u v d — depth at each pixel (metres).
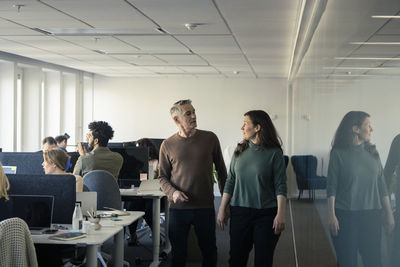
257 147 3.21
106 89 12.05
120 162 5.09
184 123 3.50
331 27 1.83
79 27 5.77
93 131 4.97
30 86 9.54
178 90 11.91
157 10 4.80
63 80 11.12
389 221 0.84
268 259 3.14
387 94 0.84
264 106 11.64
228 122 11.76
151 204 5.66
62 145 7.77
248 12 4.81
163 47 7.24
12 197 3.34
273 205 3.19
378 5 0.91
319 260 2.25
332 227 1.60
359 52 1.10
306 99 3.93
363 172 1.06
